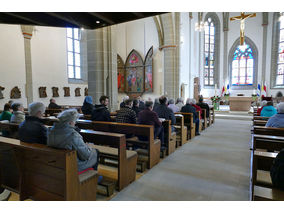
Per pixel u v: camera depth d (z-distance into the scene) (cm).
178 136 606
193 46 1736
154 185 329
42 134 261
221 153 505
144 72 1530
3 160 273
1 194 279
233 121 1097
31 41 1107
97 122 434
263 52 1941
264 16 1903
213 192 306
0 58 970
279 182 207
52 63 1236
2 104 974
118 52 1673
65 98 1326
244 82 2056
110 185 292
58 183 219
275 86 1897
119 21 417
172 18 1282
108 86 838
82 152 238
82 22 429
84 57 1480
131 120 443
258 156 232
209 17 2036
